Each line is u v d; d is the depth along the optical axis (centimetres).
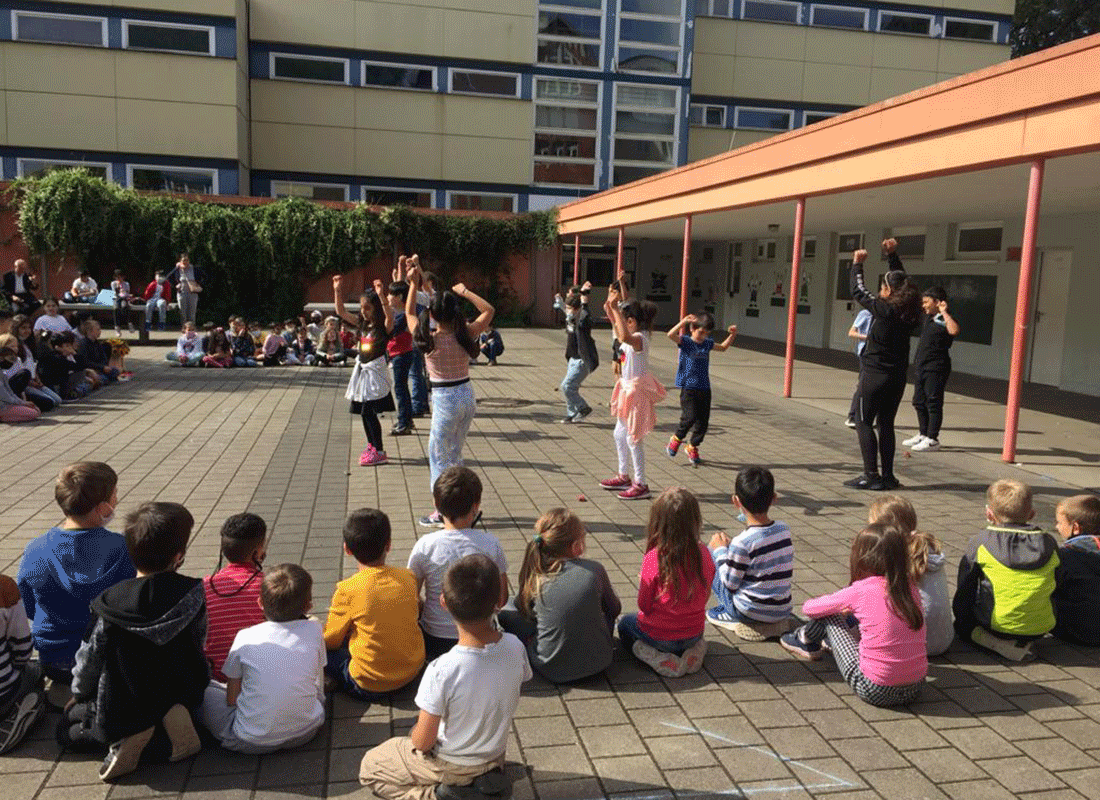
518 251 2531
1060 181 995
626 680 397
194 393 1194
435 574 394
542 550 396
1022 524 433
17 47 2352
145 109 2430
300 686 329
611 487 725
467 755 290
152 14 2405
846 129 1045
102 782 311
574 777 319
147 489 691
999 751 342
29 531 575
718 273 2702
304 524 604
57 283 2062
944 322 882
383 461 789
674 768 326
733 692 388
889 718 367
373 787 300
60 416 1000
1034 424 1063
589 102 2873
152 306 1820
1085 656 432
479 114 2817
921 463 838
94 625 309
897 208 1391
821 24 3025
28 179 2011
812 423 1057
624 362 703
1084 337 1354
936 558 420
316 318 1683
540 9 2811
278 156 2708
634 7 2861
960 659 427
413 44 2752
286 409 1079
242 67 2567
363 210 2314
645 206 1808
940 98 877
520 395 1248
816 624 411
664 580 393
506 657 294
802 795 310
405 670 370
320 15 2684
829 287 2086
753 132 3031
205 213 2130
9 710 333
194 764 323
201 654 321
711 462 838
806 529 623
